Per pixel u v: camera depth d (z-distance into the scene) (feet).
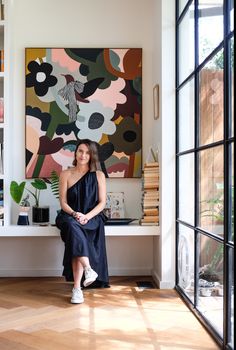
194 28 10.83
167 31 13.04
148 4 14.85
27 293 12.32
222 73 8.91
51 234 13.56
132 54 14.84
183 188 12.42
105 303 11.29
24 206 14.20
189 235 11.71
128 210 14.84
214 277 9.51
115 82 14.83
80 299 11.33
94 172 13.32
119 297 11.91
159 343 8.41
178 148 12.85
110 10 14.83
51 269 14.75
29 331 9.07
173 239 13.05
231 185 8.16
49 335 8.82
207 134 10.02
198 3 10.64
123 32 14.84
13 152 14.75
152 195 13.57
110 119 14.78
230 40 8.23
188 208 11.79
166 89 13.01
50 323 9.61
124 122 14.79
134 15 14.82
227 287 8.07
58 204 14.76
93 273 11.65
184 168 12.25
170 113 13.01
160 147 13.21
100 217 13.14
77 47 14.89
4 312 10.44
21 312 10.44
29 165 14.67
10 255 14.73
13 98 14.75
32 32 14.85
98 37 14.90
